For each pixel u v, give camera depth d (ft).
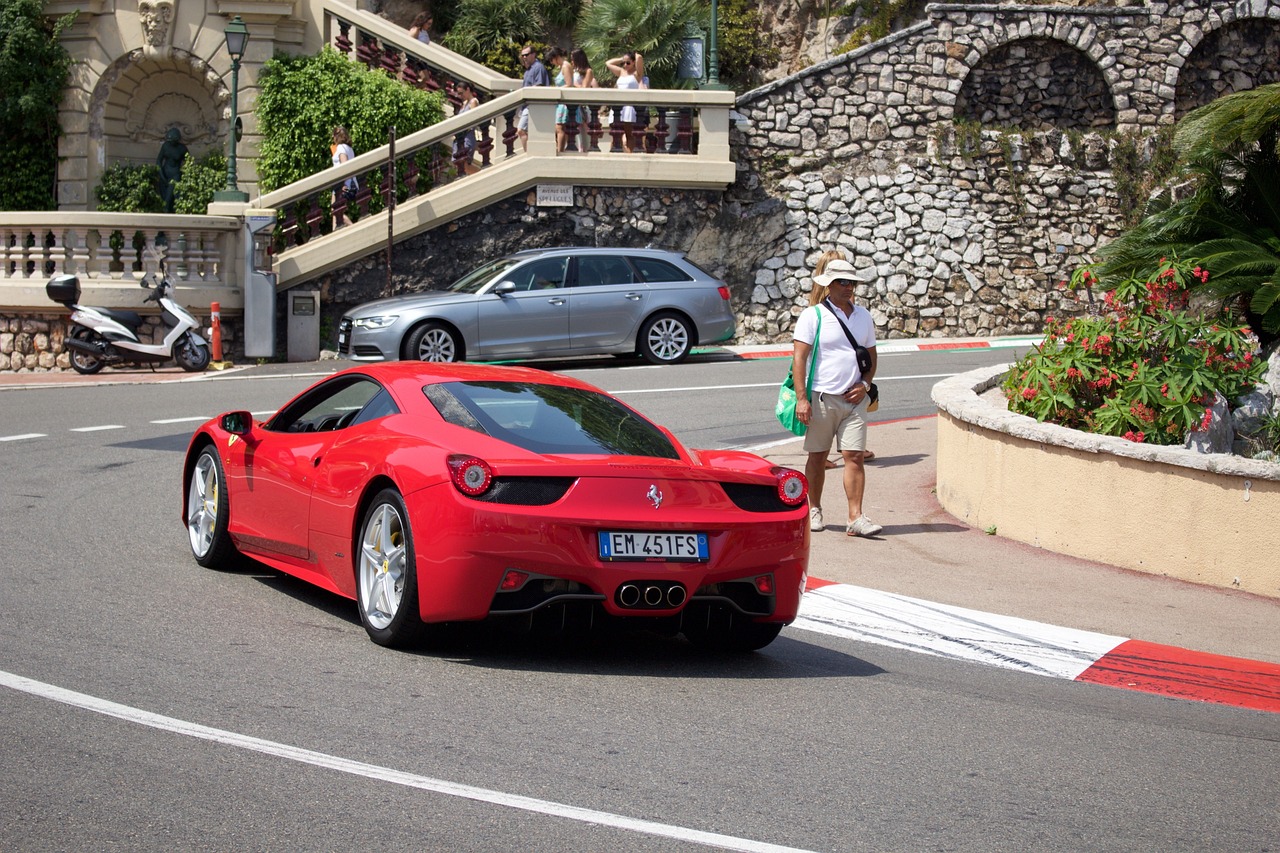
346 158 77.41
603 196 74.95
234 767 15.01
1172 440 31.12
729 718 17.88
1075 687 20.86
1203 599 26.68
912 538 31.37
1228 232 42.16
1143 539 28.73
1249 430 32.04
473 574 18.63
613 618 19.74
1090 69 80.28
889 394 54.80
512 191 73.67
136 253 67.77
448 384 21.86
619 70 77.56
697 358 69.67
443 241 73.31
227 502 25.04
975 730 18.06
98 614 21.81
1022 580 27.73
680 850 13.19
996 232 78.02
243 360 69.77
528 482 18.92
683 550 19.38
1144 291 33.53
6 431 44.91
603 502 19.04
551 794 14.61
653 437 21.71
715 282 66.08
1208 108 43.50
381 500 20.20
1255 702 20.52
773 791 15.07
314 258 71.26
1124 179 77.82
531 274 63.10
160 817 13.48
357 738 16.17
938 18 77.66
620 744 16.46
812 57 104.63
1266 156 43.34
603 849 13.12
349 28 86.89
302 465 22.48
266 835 13.12
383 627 20.17
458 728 16.74
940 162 77.71
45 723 16.24
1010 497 31.63
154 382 59.98
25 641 19.98
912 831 14.06
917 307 77.97
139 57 85.97
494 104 74.13
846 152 77.51
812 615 24.54
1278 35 80.23
